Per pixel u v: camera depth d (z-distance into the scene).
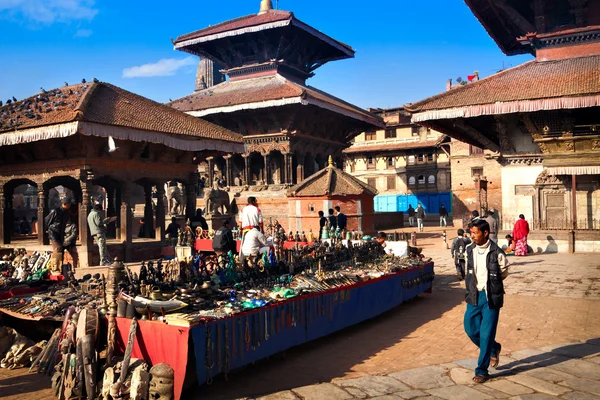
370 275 10.45
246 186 38.12
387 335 9.45
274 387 6.69
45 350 7.57
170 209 32.00
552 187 25.23
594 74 23.33
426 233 38.66
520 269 17.97
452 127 28.31
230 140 22.11
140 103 20.66
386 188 67.38
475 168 46.31
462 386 6.62
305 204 27.12
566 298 12.45
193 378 6.45
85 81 20.41
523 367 7.36
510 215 26.25
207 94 41.53
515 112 22.78
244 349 6.88
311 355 8.20
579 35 26.33
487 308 6.78
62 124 15.95
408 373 7.16
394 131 66.38
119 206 23.28
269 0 44.53
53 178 20.33
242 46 43.78
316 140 40.66
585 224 24.45
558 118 23.23
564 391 6.38
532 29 28.48
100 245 17.38
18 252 12.81
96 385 6.29
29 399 6.46
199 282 7.99
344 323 9.31
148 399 5.91
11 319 8.60
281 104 34.03
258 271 9.25
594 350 8.09
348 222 26.94
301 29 40.94
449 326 10.02
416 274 12.55
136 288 7.20
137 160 19.75
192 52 45.44
